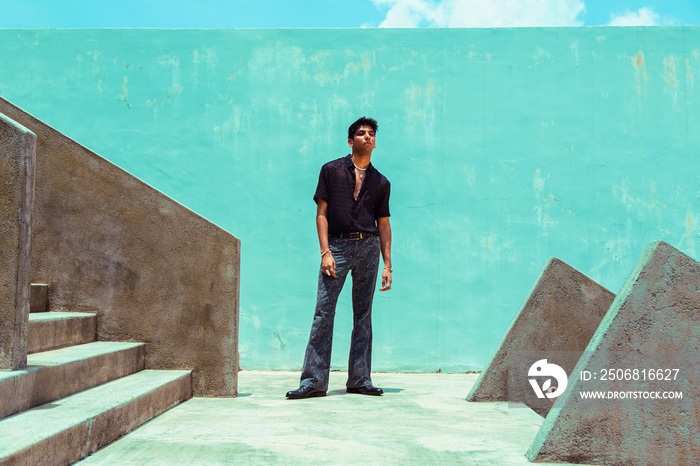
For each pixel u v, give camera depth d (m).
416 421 2.45
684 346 1.87
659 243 1.94
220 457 1.84
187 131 4.82
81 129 4.78
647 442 1.82
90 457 1.83
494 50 4.86
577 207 4.75
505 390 3.01
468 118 4.82
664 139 4.78
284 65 4.86
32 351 2.49
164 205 3.19
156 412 2.51
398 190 4.78
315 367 3.16
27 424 1.75
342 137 4.82
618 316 1.90
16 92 4.79
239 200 4.77
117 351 2.76
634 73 4.82
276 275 4.71
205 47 4.86
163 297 3.16
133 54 4.84
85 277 3.17
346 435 2.17
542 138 4.80
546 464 1.81
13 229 2.03
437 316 4.68
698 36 4.84
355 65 4.86
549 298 3.06
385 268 3.40
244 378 4.07
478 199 4.77
